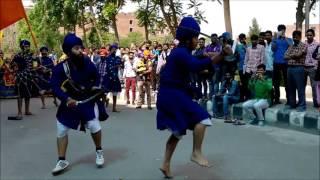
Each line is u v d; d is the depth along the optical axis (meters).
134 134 9.30
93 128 6.61
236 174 6.32
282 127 9.84
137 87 14.60
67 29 30.36
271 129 9.62
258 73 10.64
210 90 12.23
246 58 11.34
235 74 11.48
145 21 21.14
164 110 5.75
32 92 12.38
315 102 10.76
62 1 28.19
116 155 7.52
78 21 29.44
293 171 6.42
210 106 11.94
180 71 5.66
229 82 11.19
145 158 7.30
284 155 7.34
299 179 6.05
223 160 7.07
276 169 6.53
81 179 6.24
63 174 6.48
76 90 6.44
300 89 10.28
